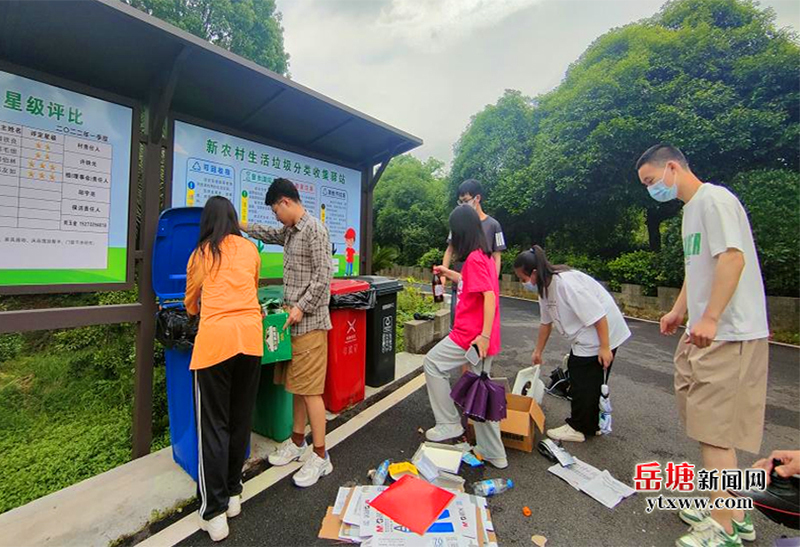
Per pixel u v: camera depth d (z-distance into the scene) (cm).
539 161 1065
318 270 216
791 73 680
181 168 277
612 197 905
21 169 205
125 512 185
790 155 693
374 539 166
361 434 273
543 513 193
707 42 787
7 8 181
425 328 512
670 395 360
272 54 956
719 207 166
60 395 436
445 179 1828
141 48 219
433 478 212
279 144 344
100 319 227
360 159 441
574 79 1050
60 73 232
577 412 267
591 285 268
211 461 171
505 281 1246
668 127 780
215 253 187
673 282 790
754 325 165
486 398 218
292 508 193
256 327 188
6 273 200
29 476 279
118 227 239
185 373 206
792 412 329
